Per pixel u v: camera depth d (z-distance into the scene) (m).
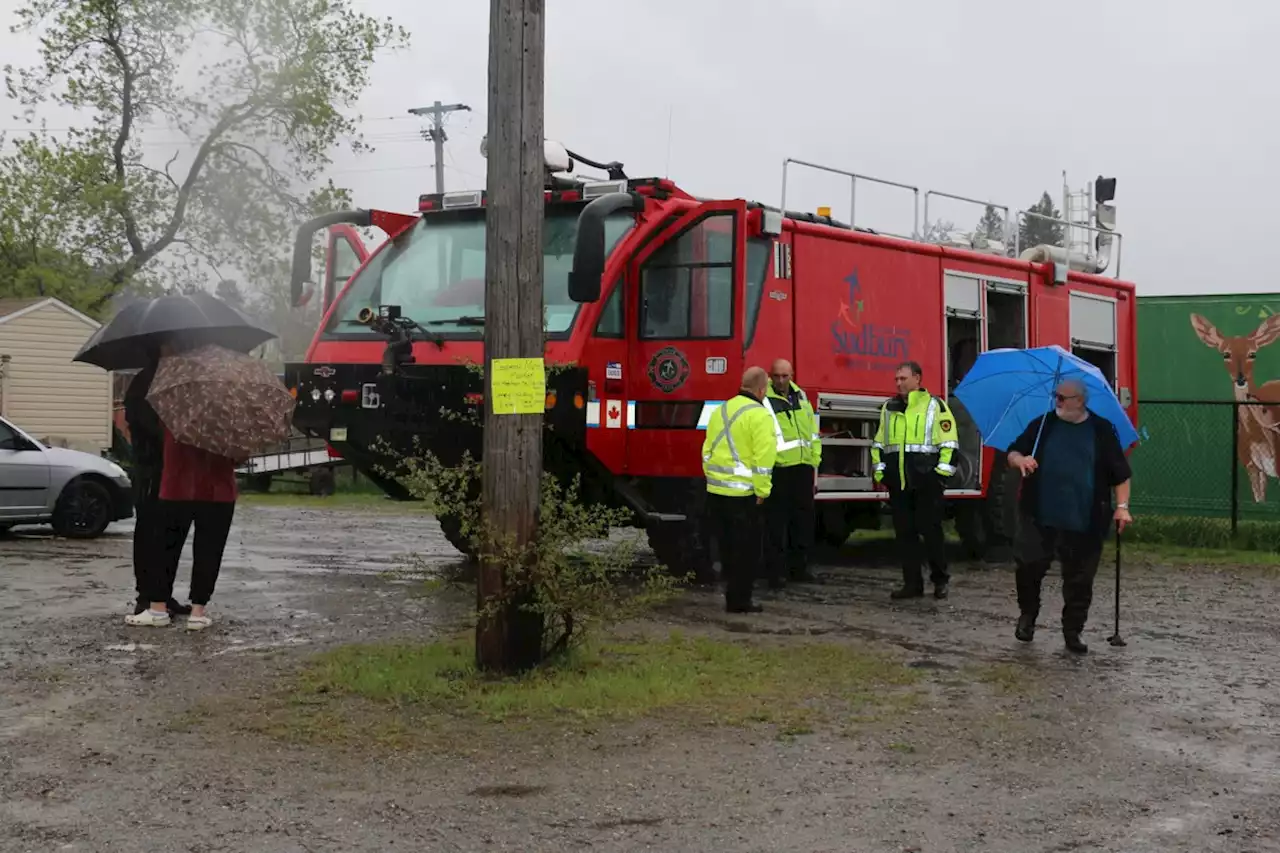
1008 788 5.84
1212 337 21.61
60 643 8.70
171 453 9.10
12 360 31.05
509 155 7.43
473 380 10.81
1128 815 5.48
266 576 12.31
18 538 15.30
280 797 5.54
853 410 12.90
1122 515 9.11
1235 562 15.38
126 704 7.07
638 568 13.12
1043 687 7.93
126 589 11.15
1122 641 9.39
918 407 11.48
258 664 8.08
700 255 11.46
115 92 34.91
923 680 8.03
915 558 11.52
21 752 6.16
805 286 12.36
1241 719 7.23
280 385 9.12
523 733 6.59
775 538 11.80
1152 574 14.13
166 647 8.60
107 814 5.30
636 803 5.54
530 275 7.50
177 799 5.50
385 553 14.62
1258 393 21.30
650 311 11.65
